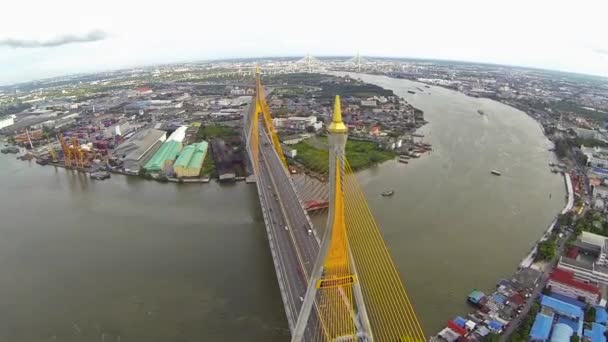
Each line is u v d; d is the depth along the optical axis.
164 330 98.06
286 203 144.88
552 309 102.62
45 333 98.12
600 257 126.38
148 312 104.19
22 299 111.25
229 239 140.38
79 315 103.94
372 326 89.06
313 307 86.00
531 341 93.75
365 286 103.00
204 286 113.75
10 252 137.38
